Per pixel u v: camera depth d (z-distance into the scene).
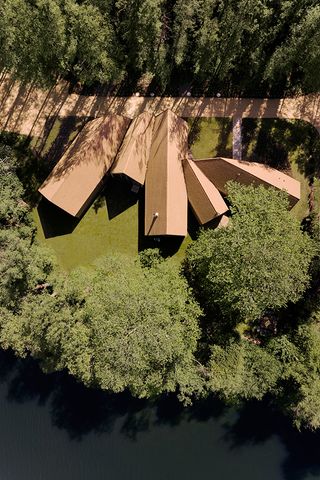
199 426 48.06
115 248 46.03
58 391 47.91
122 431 47.91
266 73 42.97
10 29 35.66
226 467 47.75
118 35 42.03
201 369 41.31
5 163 42.34
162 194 42.28
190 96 45.94
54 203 42.44
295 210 46.00
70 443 47.56
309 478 47.31
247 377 40.94
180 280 41.12
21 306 39.94
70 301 38.97
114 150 44.09
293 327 45.16
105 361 35.94
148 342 35.19
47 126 45.88
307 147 46.03
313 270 42.72
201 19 41.81
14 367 47.75
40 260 41.28
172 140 42.81
